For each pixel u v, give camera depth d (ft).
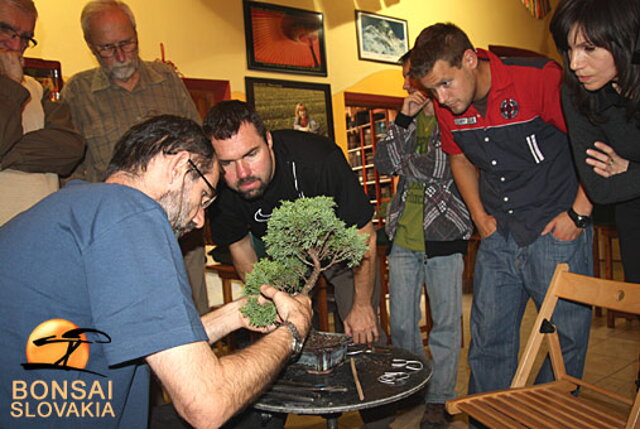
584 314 6.20
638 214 5.41
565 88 5.38
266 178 5.49
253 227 6.72
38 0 12.61
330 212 4.27
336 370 4.63
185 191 3.71
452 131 6.94
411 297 8.37
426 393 8.19
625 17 4.06
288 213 4.24
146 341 2.95
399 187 8.53
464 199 7.38
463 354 11.03
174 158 3.62
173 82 8.47
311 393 4.10
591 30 4.20
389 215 8.63
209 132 5.18
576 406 5.07
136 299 2.99
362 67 18.54
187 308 3.10
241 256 7.14
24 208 6.23
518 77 6.26
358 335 6.27
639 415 4.38
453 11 21.08
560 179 6.51
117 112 7.78
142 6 14.17
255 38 16.06
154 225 3.22
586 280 5.38
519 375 5.72
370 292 6.36
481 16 21.94
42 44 12.63
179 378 3.00
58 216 3.19
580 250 6.40
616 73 4.39
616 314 12.33
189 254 8.05
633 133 4.88
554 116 6.15
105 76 7.82
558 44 4.76
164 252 3.16
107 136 7.68
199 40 15.08
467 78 6.15
